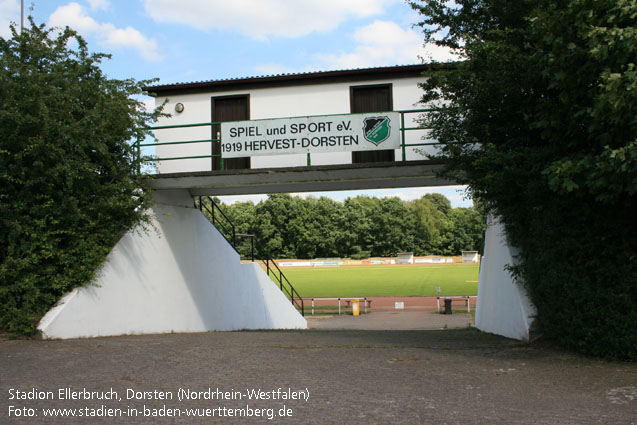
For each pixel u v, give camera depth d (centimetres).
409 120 1388
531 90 789
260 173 1246
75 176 969
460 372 639
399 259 8862
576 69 645
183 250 1405
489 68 823
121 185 1102
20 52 1042
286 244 10156
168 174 1253
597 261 716
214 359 732
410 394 530
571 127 690
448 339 1064
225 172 1241
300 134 1280
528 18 678
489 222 1224
